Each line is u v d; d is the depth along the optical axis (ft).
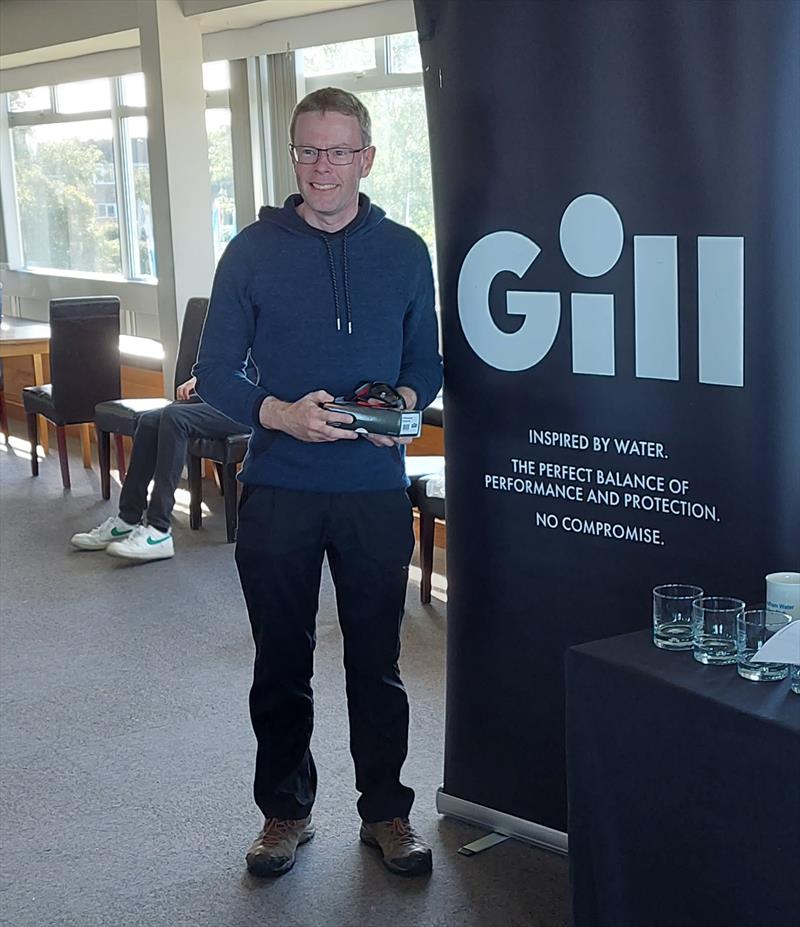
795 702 5.72
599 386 7.79
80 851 9.06
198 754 10.71
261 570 8.08
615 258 7.54
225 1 19.26
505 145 7.92
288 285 7.82
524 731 8.72
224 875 8.68
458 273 8.38
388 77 20.08
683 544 7.57
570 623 8.27
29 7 24.79
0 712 11.73
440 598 15.43
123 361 25.31
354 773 10.27
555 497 8.18
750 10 6.68
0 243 31.68
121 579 16.20
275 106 21.67
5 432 26.00
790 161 6.70
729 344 7.13
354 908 8.21
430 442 18.43
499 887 8.41
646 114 7.22
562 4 7.46
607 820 6.46
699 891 6.00
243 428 17.74
